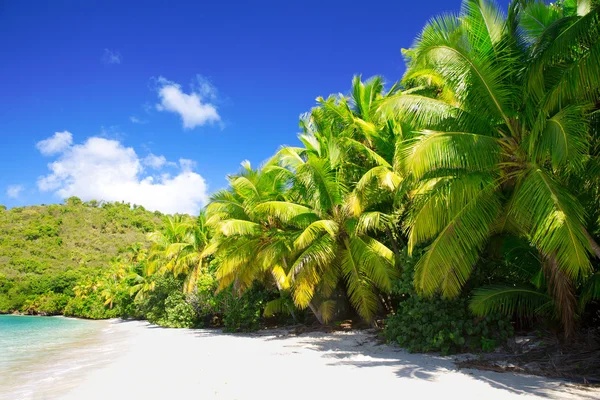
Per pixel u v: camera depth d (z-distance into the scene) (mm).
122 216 108688
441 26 8797
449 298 9898
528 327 11453
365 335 14523
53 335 27219
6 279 65625
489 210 8859
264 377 8703
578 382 6758
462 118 9078
